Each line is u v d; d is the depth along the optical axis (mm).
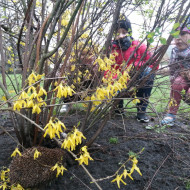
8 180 1620
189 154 2348
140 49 2812
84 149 1093
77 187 1789
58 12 1593
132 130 3047
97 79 1918
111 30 1940
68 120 2959
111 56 2176
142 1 2074
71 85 2076
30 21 1866
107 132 2957
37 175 1632
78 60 2260
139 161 2215
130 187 1814
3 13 2654
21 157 1684
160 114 1918
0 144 2420
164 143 2547
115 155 2311
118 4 1895
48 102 2041
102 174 1974
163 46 1892
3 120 3172
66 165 1997
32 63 1952
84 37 2561
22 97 1188
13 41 2482
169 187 1825
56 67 1975
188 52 2387
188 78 2557
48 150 1770
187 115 2186
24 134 1965
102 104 2135
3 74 1903
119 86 1486
